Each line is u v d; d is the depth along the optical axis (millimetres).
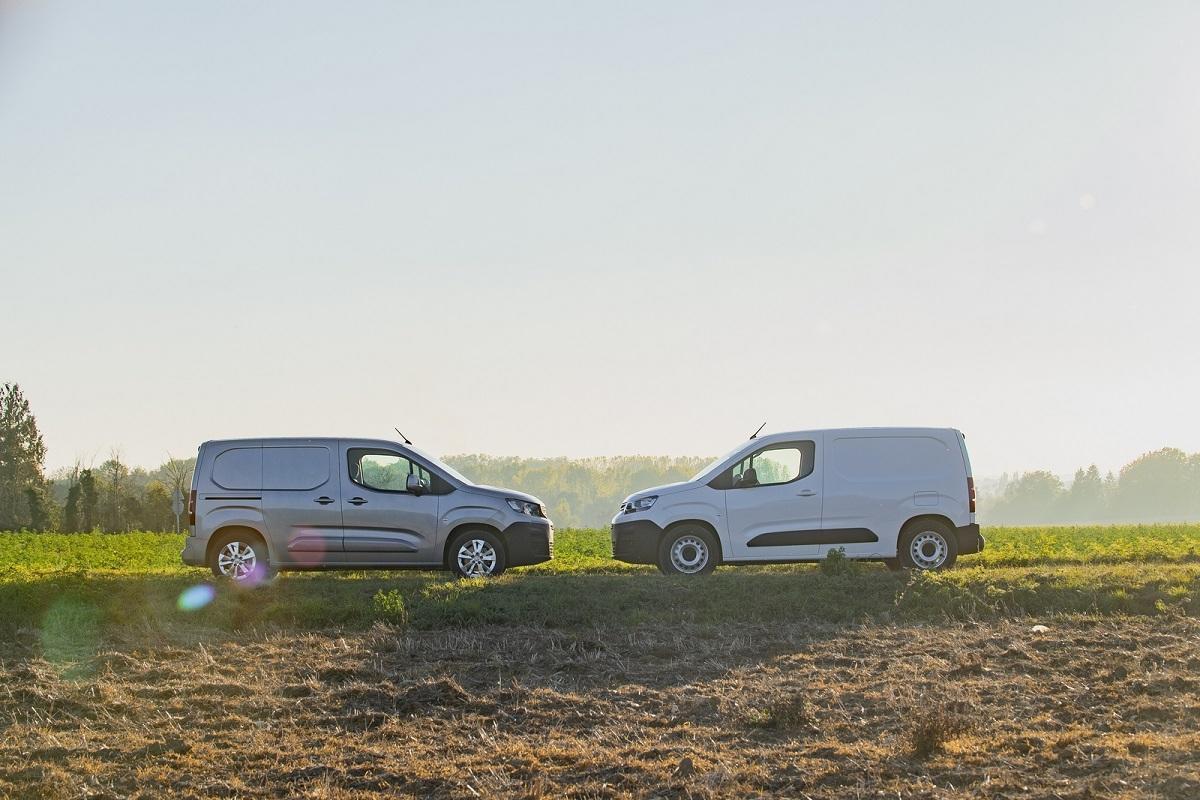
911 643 14039
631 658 13609
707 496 19172
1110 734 9289
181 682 12336
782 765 8812
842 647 13898
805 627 15336
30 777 9055
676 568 19109
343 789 8672
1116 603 16016
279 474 18875
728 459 19375
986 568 21141
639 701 11367
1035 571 18750
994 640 14023
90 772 9234
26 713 11094
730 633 14984
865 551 19156
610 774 8820
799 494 19141
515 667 13172
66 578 17391
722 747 9555
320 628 15578
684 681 12367
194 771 9227
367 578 19469
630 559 19219
